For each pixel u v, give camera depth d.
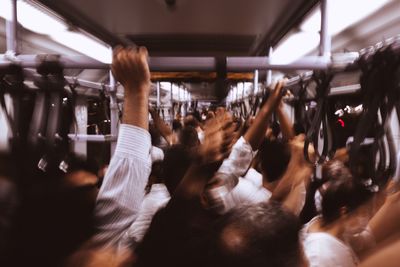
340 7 2.18
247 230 0.65
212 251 0.59
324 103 0.98
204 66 0.88
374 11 2.36
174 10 2.42
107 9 2.37
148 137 0.69
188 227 0.61
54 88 0.95
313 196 1.56
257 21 2.64
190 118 3.04
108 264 0.60
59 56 0.88
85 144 2.21
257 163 1.77
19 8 1.92
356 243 1.05
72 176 0.67
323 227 1.20
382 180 0.82
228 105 5.49
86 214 0.62
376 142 0.80
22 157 0.76
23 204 0.58
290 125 1.43
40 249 0.56
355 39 3.00
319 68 0.89
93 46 2.84
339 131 1.42
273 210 0.73
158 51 3.56
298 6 2.14
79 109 1.77
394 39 0.77
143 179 0.69
